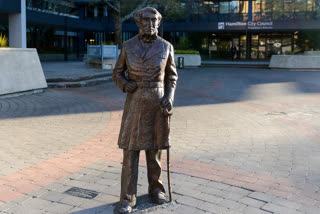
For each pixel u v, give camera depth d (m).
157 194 3.69
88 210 3.55
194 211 3.51
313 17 36.16
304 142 6.43
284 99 11.94
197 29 36.84
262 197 3.85
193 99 11.77
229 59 40.00
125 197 3.49
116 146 6.02
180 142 6.32
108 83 16.50
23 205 3.67
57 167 4.89
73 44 42.22
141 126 3.40
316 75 21.52
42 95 12.18
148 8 3.31
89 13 40.44
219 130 7.35
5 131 7.03
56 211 3.53
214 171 4.72
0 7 17.84
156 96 3.41
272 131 7.32
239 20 38.22
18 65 11.79
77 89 14.20
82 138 6.56
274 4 36.91
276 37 39.19
